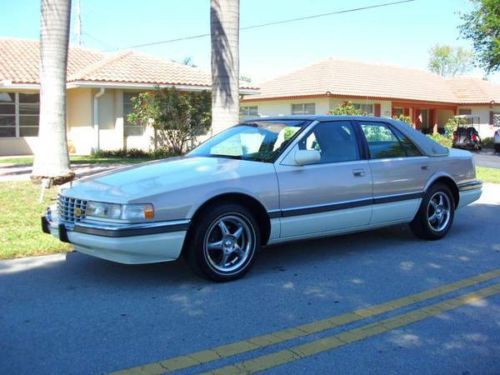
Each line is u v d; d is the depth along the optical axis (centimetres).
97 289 534
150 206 511
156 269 602
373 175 667
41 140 1147
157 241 513
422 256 673
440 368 377
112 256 518
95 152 2139
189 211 528
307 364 380
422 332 440
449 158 769
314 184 611
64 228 540
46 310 476
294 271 603
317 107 3158
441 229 761
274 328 443
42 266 609
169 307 487
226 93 1067
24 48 2486
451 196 771
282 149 609
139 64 2339
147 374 363
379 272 603
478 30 3067
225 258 559
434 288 550
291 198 594
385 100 3372
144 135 2269
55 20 1109
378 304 502
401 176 700
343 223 643
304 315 472
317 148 632
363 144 675
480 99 3919
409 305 501
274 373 367
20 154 2248
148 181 539
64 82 1141
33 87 2156
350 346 411
